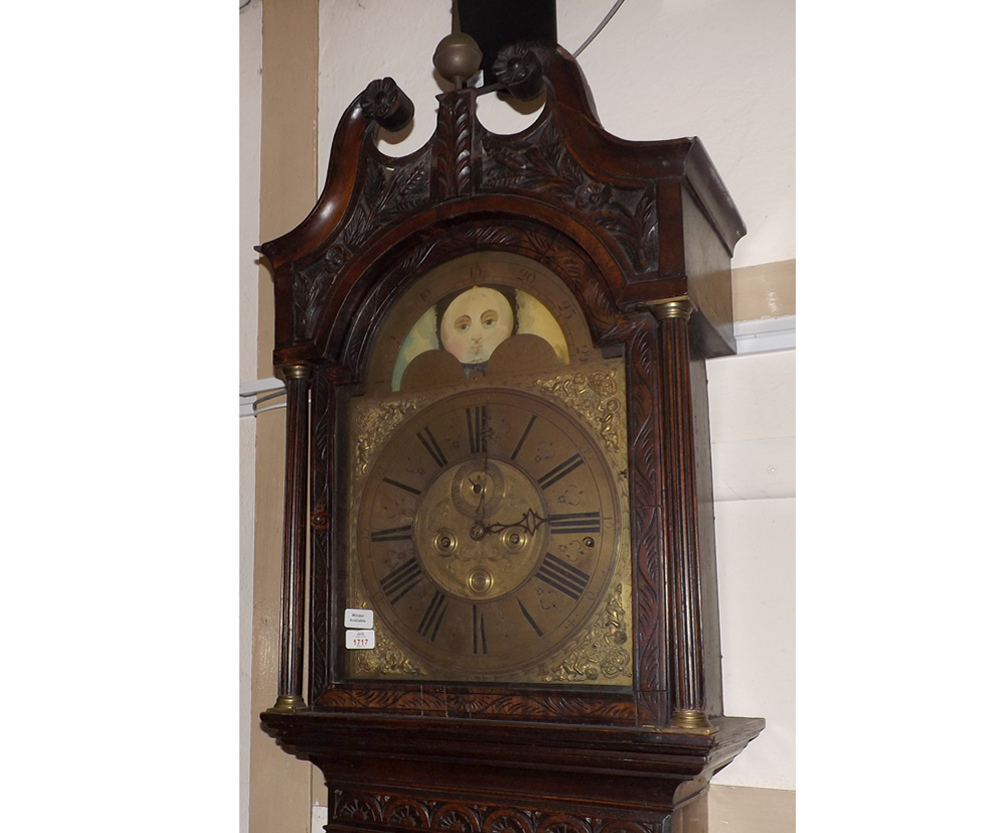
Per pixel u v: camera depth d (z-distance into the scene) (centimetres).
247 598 235
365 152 185
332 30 247
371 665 175
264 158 249
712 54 201
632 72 207
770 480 183
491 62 217
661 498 155
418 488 177
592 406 165
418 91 233
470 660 167
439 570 172
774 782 176
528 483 168
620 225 162
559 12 216
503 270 177
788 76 194
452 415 176
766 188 192
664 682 150
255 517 237
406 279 185
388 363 184
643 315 161
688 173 161
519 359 172
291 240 188
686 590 149
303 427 186
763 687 179
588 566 160
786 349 185
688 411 154
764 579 181
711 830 179
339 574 181
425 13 236
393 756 170
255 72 256
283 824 222
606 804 155
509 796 163
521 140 173
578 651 158
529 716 158
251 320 245
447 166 177
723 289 181
